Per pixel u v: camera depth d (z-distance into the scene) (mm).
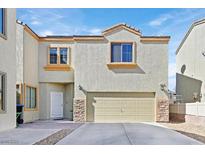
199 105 18344
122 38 22219
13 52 17031
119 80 22094
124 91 22047
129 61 22172
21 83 20359
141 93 22188
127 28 22203
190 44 26750
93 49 22141
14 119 17000
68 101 24609
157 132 14688
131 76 22125
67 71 23844
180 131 15352
